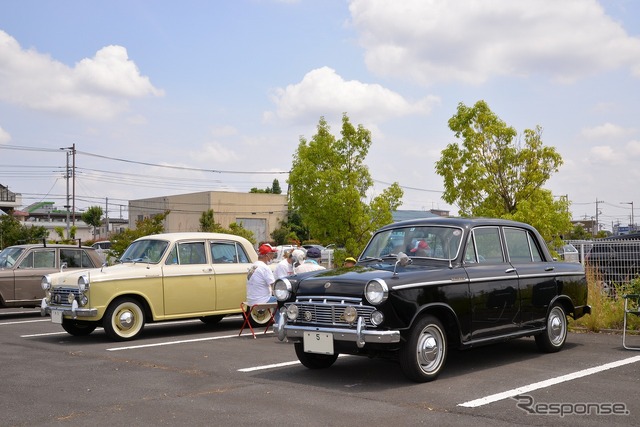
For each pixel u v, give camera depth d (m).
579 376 7.53
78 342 11.10
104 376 8.01
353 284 7.21
